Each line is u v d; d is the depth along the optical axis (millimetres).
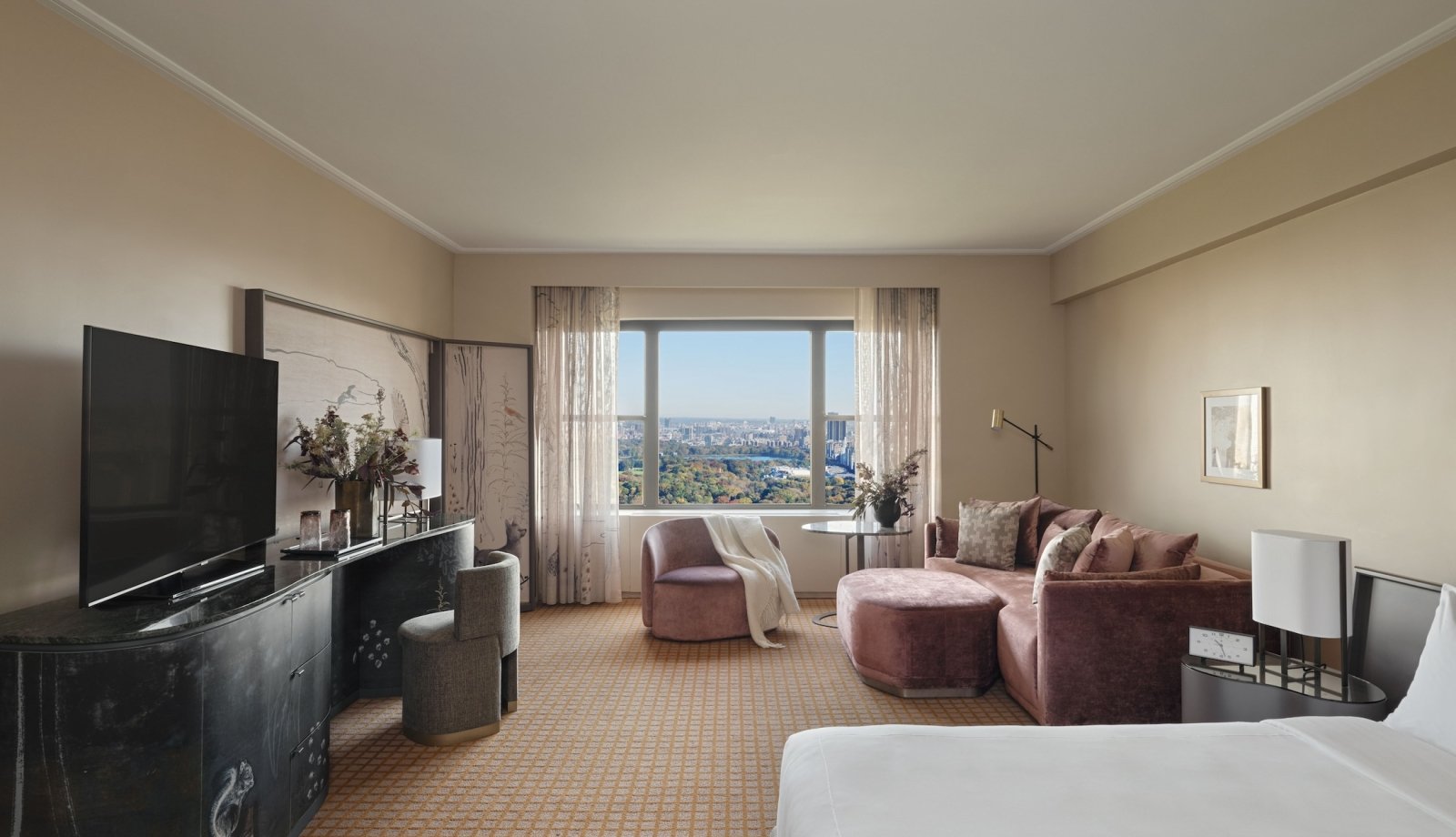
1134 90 3326
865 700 4188
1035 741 2203
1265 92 3348
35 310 2514
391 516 4758
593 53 2979
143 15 2670
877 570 5188
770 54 2988
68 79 2633
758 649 5184
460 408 5973
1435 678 2303
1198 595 3500
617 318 6590
